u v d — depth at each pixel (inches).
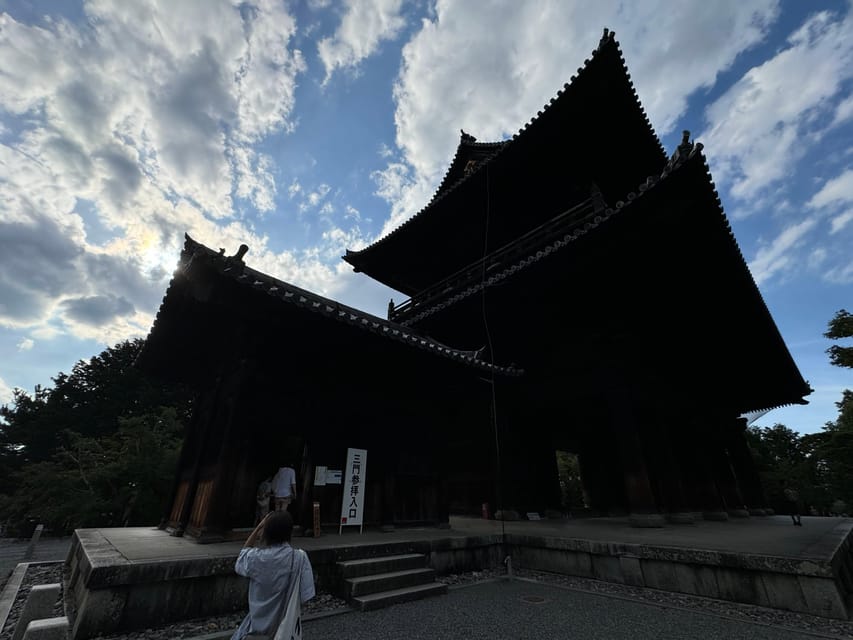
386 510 349.7
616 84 470.0
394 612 209.9
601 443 663.8
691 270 428.5
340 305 362.3
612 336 437.1
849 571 254.5
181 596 178.2
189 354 390.3
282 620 112.9
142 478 778.2
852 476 995.9
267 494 294.5
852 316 956.6
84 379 1642.5
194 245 243.8
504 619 201.5
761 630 184.9
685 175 329.1
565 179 597.6
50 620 135.6
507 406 522.9
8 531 986.7
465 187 619.8
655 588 256.7
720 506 486.9
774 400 857.5
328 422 329.4
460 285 596.4
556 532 350.9
